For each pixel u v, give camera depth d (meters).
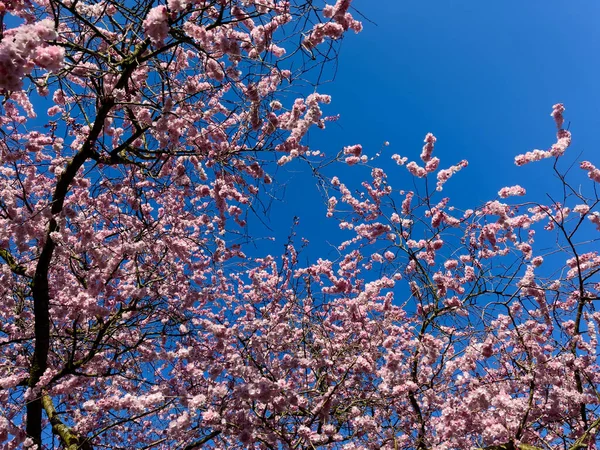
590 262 6.59
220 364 5.07
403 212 7.02
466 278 6.55
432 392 5.41
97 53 4.27
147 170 5.26
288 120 5.20
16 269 5.85
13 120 5.67
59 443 6.02
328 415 5.51
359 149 6.34
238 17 4.30
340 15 4.33
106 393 6.52
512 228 6.63
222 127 5.38
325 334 6.27
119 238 5.87
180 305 6.30
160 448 6.31
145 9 4.16
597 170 6.52
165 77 4.62
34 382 5.57
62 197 5.10
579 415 5.81
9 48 2.64
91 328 6.04
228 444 5.74
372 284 6.33
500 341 5.91
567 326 6.40
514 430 5.07
